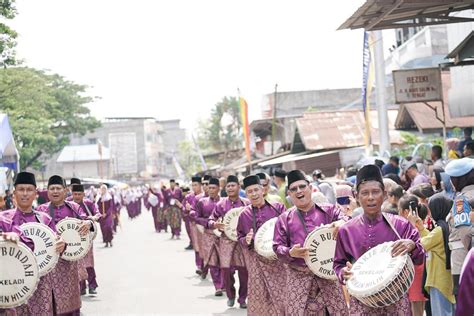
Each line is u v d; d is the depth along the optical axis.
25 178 9.12
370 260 6.16
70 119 54.28
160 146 122.56
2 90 33.66
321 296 7.93
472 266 4.81
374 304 5.93
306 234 8.02
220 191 17.25
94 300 14.05
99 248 25.72
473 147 12.14
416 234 6.28
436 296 8.41
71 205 11.54
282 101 54.06
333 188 13.34
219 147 77.50
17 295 7.49
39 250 8.91
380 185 6.37
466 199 7.84
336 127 31.97
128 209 49.50
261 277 9.77
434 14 12.72
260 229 9.48
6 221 8.11
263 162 33.31
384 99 21.31
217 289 14.13
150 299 13.93
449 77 23.39
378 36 20.77
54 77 54.22
